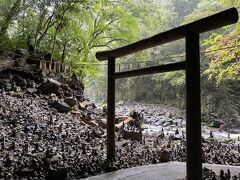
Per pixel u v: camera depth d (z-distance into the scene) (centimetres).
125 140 898
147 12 2267
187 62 382
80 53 1861
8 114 790
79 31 1730
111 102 587
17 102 929
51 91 1138
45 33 1577
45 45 1719
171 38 416
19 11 1577
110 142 579
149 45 467
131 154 660
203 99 2602
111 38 2112
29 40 1522
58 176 435
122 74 556
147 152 697
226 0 1292
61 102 1046
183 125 2000
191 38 380
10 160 456
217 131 1944
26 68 1233
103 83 3850
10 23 1580
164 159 634
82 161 528
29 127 736
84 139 776
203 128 2059
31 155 512
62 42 1711
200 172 369
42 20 1606
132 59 3066
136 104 3416
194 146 369
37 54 1423
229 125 2181
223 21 340
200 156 370
